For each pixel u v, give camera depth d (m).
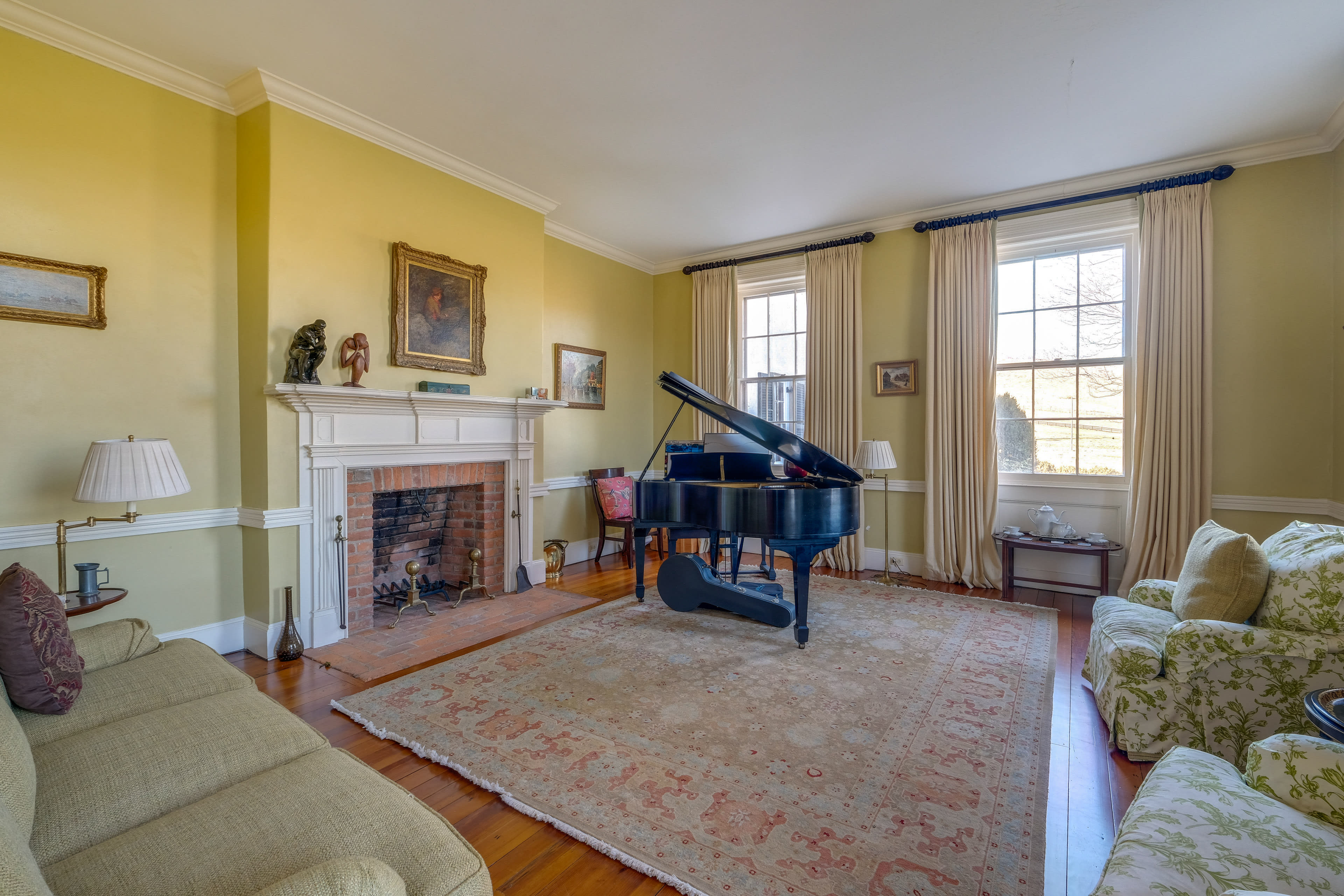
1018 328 5.00
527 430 4.80
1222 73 3.18
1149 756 2.31
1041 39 2.92
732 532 3.52
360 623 3.75
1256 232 4.02
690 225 5.55
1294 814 1.30
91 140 2.96
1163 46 2.96
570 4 2.67
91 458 2.62
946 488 5.02
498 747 2.37
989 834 1.86
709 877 1.69
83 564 2.79
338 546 3.62
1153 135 3.86
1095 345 4.71
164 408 3.20
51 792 1.34
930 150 4.08
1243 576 2.29
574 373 5.88
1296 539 2.48
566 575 5.30
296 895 0.87
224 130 3.43
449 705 2.74
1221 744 2.22
